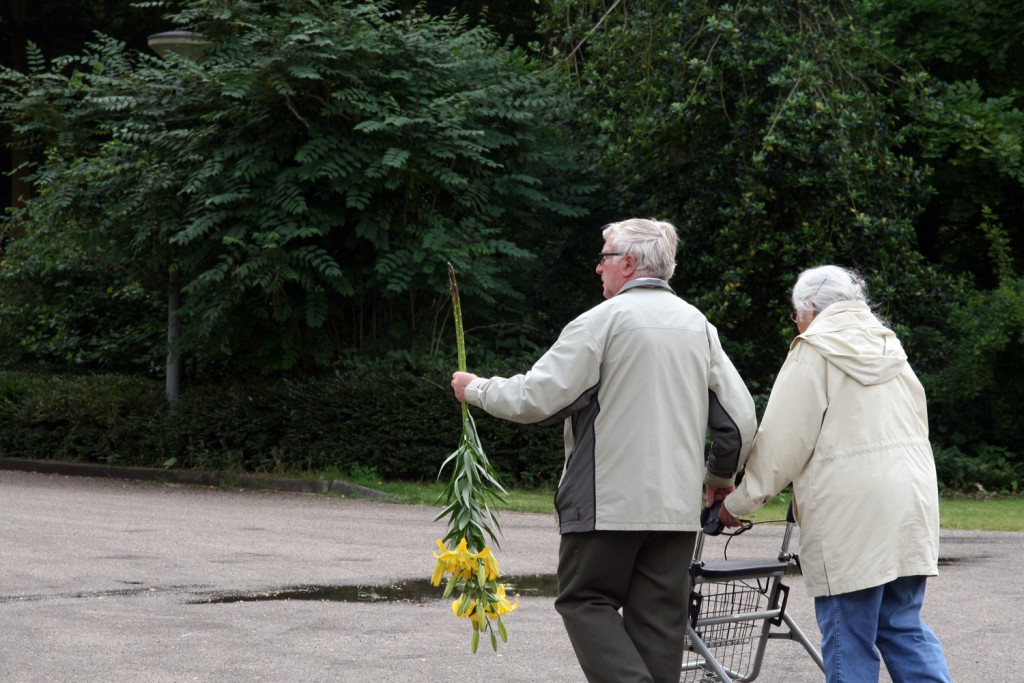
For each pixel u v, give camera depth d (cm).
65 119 1552
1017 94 1775
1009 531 1112
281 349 1529
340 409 1447
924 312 1579
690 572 420
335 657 554
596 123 1605
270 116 1423
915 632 408
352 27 1417
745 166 1488
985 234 1759
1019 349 1559
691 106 1505
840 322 414
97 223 1567
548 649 577
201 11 1463
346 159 1395
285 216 1402
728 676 441
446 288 1472
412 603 696
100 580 762
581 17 1622
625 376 393
